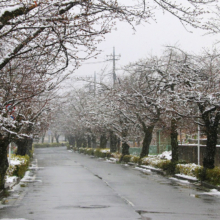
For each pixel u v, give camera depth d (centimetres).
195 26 960
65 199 1362
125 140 3909
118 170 2900
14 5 909
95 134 5450
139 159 3322
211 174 1795
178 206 1205
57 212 1084
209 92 1795
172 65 2200
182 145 2952
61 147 11288
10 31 948
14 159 2253
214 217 1012
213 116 1961
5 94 1269
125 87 2728
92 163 3878
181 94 1886
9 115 1362
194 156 2723
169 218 989
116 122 4012
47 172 2666
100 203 1263
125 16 973
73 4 960
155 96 2281
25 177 2256
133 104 2467
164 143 4238
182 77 1983
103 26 1001
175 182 2025
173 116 2105
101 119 4084
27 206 1200
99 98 4197
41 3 926
